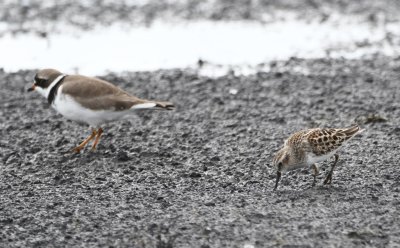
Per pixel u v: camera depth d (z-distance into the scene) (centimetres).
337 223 1001
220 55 2003
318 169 1191
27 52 2023
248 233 977
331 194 1109
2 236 989
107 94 1309
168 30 2228
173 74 1848
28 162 1300
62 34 2178
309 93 1694
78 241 974
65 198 1127
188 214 1045
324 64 1922
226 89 1738
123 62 1953
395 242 946
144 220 1030
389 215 1023
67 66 1922
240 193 1130
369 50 2036
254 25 2280
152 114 1563
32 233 1001
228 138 1409
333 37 2158
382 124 1464
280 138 1403
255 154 1314
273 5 2502
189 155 1317
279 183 1173
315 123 1495
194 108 1612
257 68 1897
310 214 1032
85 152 1348
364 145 1333
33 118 1565
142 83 1788
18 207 1090
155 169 1253
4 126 1511
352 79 1791
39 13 2378
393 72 1842
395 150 1302
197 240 963
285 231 980
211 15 2378
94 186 1180
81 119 1334
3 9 2409
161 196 1120
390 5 2502
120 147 1366
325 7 2484
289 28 2247
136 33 2195
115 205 1092
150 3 2512
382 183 1149
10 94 1728
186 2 2525
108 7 2459
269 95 1689
